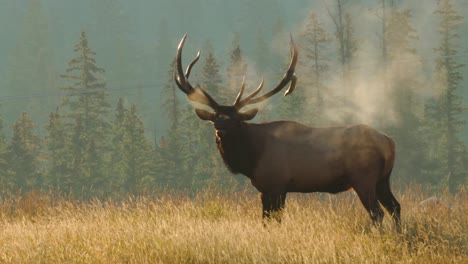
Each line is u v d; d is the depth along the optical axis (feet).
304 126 129.70
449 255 101.35
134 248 103.24
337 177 126.00
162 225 115.75
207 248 101.30
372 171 124.26
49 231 117.80
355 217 128.98
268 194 128.57
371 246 103.60
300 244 101.81
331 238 106.01
